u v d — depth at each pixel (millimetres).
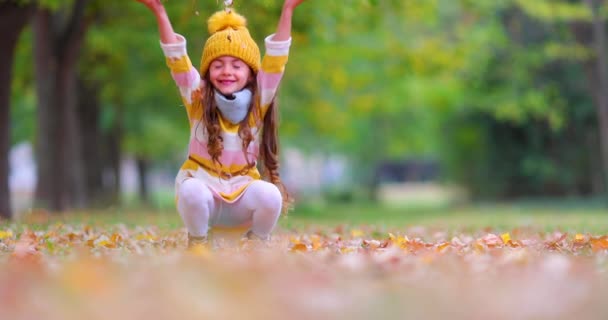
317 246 6734
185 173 6195
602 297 3691
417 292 3773
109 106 27031
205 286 3881
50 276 4230
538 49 27250
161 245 7141
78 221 11727
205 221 6043
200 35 15766
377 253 5785
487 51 26781
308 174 54500
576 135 31109
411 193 62656
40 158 18219
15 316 3195
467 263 5016
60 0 14766
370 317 3154
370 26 19500
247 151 6234
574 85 29250
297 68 22625
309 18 15438
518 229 10617
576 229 10758
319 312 3236
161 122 29516
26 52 21328
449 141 35312
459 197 36188
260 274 4281
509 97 28219
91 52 20797
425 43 22734
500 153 33188
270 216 6129
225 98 6148
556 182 32406
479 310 3326
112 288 3848
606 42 23344
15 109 29391
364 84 24969
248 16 14242
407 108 37469
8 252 6469
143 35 19391
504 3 24750
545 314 3260
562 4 21781
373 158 43531
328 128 28828
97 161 23781
